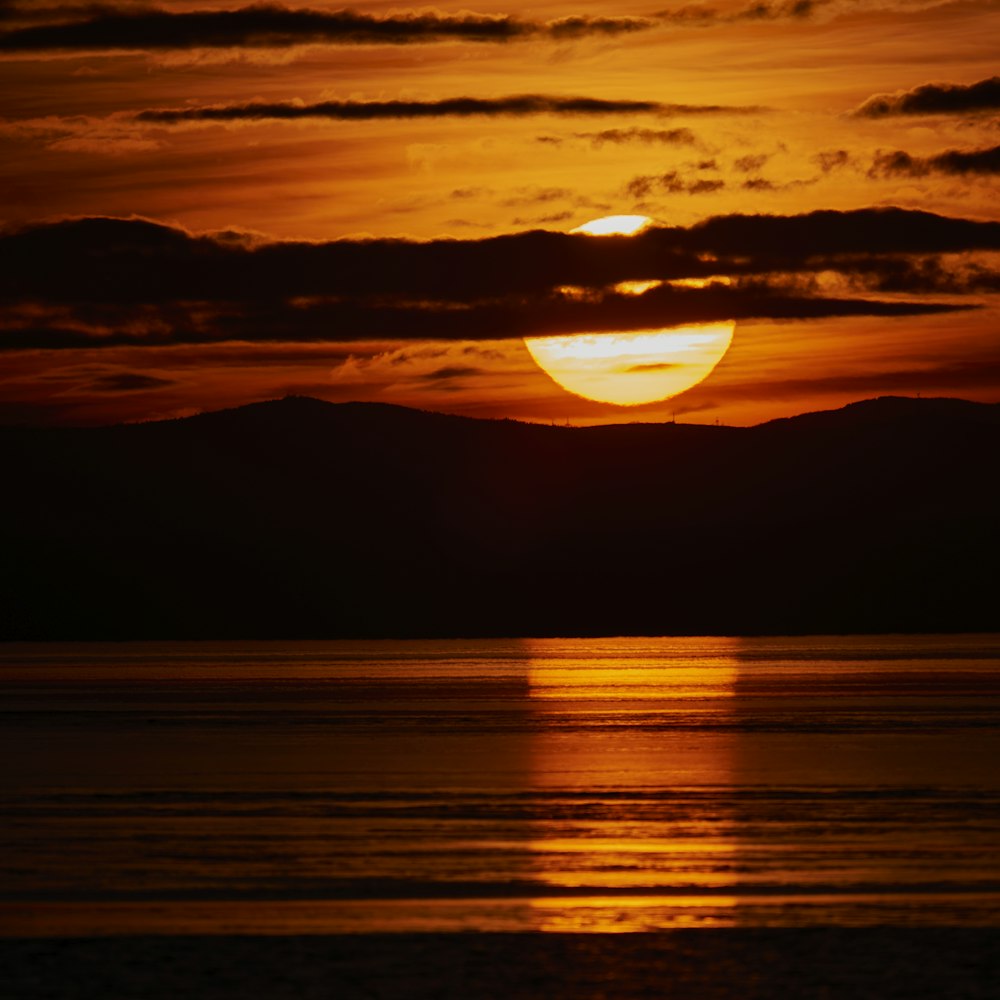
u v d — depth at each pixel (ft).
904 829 313.12
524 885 254.68
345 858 280.10
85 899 244.01
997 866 269.03
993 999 190.70
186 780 402.93
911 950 210.59
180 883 256.93
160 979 198.39
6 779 405.18
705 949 211.61
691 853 284.20
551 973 200.95
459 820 328.08
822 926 223.51
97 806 351.87
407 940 216.54
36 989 194.80
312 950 211.61
